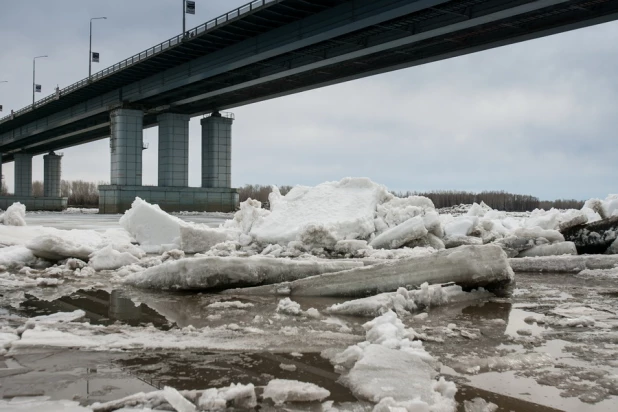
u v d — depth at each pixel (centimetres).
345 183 1495
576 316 678
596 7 3566
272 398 394
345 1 4038
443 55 4638
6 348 523
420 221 1305
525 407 382
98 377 441
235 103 7119
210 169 7400
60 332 574
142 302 776
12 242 1434
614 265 1105
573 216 1378
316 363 481
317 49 4719
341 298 818
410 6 3531
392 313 597
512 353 510
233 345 536
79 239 1330
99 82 6850
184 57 5747
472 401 390
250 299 806
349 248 1245
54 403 384
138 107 6962
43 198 9875
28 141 11244
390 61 5044
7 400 390
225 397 382
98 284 947
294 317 673
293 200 1476
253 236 1386
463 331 591
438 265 819
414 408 363
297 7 4222
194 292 864
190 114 7525
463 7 3572
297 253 1245
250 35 4988
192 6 5706
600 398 400
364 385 409
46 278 980
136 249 1320
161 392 386
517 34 4062
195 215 6322
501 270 827
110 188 6712
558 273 1120
